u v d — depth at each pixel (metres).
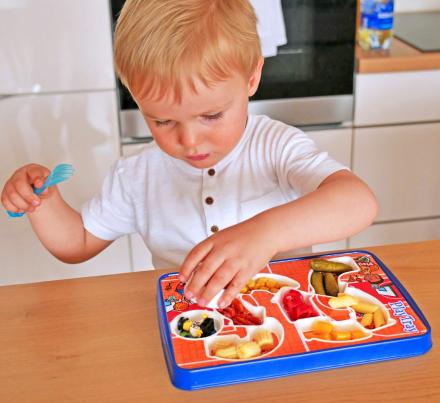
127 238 1.68
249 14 0.70
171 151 0.69
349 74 1.60
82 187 1.62
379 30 1.64
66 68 1.50
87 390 0.53
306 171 0.77
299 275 0.66
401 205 1.79
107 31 1.47
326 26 1.54
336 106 1.63
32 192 0.73
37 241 1.67
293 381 0.53
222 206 0.91
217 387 0.52
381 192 1.76
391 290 0.63
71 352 0.58
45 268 1.70
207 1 0.65
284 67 1.57
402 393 0.51
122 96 1.54
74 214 0.91
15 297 0.68
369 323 0.57
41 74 1.50
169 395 0.52
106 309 0.65
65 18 1.45
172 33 0.62
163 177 0.94
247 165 0.91
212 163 0.72
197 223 0.93
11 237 1.65
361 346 0.54
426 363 0.55
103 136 1.57
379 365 0.54
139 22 0.64
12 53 1.47
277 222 0.59
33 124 1.54
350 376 0.53
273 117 1.62
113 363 0.57
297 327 0.57
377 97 1.64
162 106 0.64
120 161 0.98
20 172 0.76
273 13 1.48
